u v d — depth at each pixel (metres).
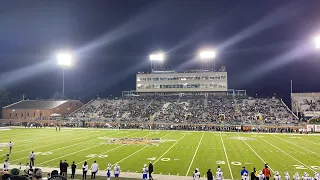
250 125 65.12
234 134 55.88
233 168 25.25
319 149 36.22
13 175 5.77
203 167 25.64
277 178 19.61
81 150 34.66
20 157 29.95
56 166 25.86
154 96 91.12
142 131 61.47
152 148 36.59
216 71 87.38
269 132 61.00
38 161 27.94
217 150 35.06
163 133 57.03
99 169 24.97
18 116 87.88
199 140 45.25
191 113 77.19
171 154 32.16
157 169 24.83
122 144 40.19
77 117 81.12
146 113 79.69
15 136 50.03
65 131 60.56
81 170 24.62
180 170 24.50
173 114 77.50
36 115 86.62
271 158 29.94
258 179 19.58
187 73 88.50
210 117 73.75
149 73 91.19
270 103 79.38
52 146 37.88
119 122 73.69
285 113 72.88
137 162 27.75
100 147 37.22
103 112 83.38
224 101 83.25
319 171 24.22
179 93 90.62
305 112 73.31
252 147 37.72
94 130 63.53
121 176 22.56
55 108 86.81
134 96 93.12
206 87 87.06
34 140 44.28
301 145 39.94
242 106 79.00
